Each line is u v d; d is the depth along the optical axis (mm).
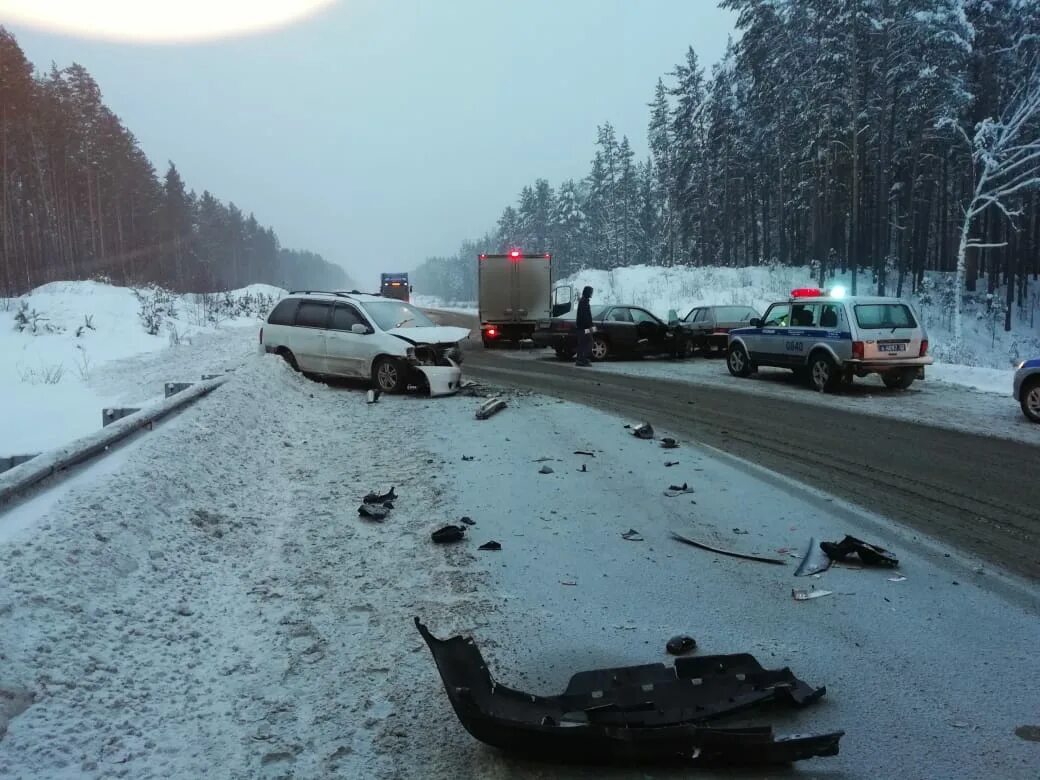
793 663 3791
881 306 14469
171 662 3641
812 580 4953
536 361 21203
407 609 4410
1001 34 44062
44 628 3500
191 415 7781
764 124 56000
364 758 2957
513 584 4828
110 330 22719
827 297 14859
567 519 6230
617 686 3328
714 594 4715
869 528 6043
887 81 43844
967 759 2955
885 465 8289
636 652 3912
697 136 61344
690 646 3932
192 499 5832
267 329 14672
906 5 41750
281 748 2998
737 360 17266
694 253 67250
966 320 45844
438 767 2912
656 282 48938
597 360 21406
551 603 4539
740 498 6898
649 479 7566
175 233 85188
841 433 10234
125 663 3537
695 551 5516
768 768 2932
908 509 6590
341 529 5891
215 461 6898
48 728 2943
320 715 3260
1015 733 3143
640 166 95375
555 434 9836
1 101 48844
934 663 3789
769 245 63188
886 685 3562
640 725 2971
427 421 10750
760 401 13359
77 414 12844
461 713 2859
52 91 59000
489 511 6422
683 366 19797
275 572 4953
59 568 3965
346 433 9852
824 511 6504
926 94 41438
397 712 3299
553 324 21609
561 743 2854
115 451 6184
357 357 13531
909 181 49125
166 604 4219
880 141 45906
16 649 3285
